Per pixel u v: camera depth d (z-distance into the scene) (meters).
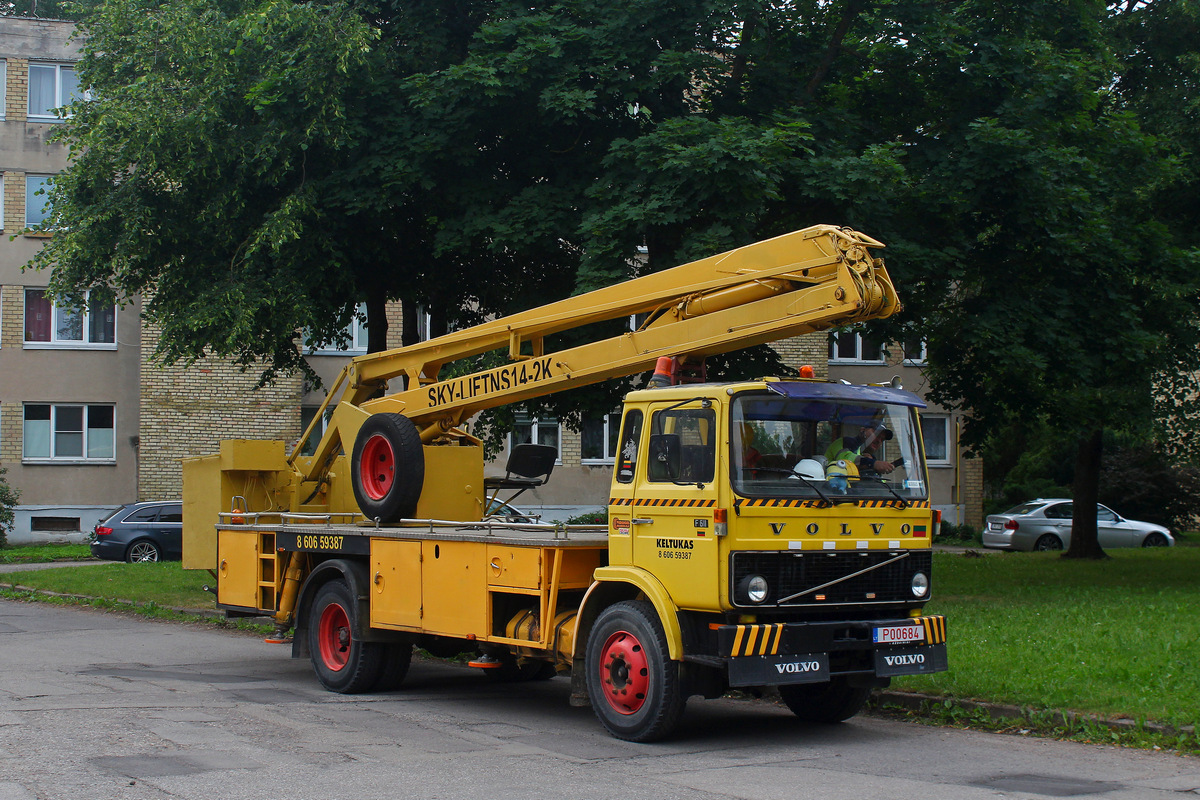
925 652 8.32
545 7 16.02
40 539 30.94
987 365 17.22
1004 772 7.18
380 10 16.95
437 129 15.45
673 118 14.48
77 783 6.61
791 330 8.69
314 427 13.20
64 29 32.31
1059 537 31.53
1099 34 18.14
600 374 9.98
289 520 12.40
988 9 16.41
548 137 16.16
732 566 7.66
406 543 10.10
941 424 35.88
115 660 12.58
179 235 16.52
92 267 17.38
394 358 12.36
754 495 7.78
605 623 8.39
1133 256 16.14
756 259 8.95
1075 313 16.17
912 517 8.42
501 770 7.20
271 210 16.16
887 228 14.62
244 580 12.17
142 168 16.02
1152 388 22.19
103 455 31.75
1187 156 19.06
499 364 14.27
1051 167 15.05
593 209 14.63
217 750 7.66
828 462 8.18
